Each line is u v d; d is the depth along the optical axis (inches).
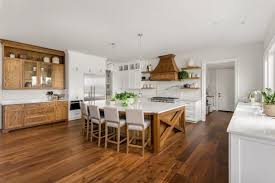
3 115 170.7
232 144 58.7
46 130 180.4
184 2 96.5
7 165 100.7
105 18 118.6
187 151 123.5
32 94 213.9
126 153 120.1
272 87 153.2
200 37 164.2
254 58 189.3
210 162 105.5
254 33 152.3
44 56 223.9
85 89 247.3
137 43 186.1
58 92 237.9
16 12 109.0
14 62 186.2
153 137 124.5
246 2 96.5
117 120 125.3
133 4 98.9
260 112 98.2
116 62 315.6
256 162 54.2
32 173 91.8
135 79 293.1
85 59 247.3
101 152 121.9
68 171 94.3
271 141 50.8
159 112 123.3
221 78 346.9
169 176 89.6
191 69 237.3
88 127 154.2
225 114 291.1
